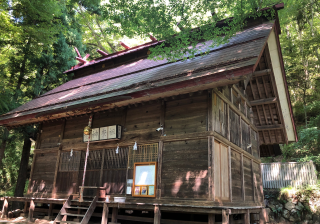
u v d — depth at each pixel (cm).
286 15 1650
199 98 693
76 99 849
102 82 1009
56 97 1048
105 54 1358
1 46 1283
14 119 970
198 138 660
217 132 680
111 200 750
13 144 1462
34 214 920
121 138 798
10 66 1394
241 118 905
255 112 1086
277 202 1216
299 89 1973
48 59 1388
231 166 750
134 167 735
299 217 1124
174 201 636
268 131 1120
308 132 1453
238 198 764
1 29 1125
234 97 870
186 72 632
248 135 967
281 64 912
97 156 843
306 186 1209
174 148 690
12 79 1436
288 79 1888
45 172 954
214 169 628
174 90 625
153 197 673
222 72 553
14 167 1567
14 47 1441
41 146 1010
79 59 1446
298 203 1158
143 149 744
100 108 777
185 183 641
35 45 1295
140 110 794
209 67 598
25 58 1397
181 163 665
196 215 729
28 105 1079
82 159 874
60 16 1472
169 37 714
